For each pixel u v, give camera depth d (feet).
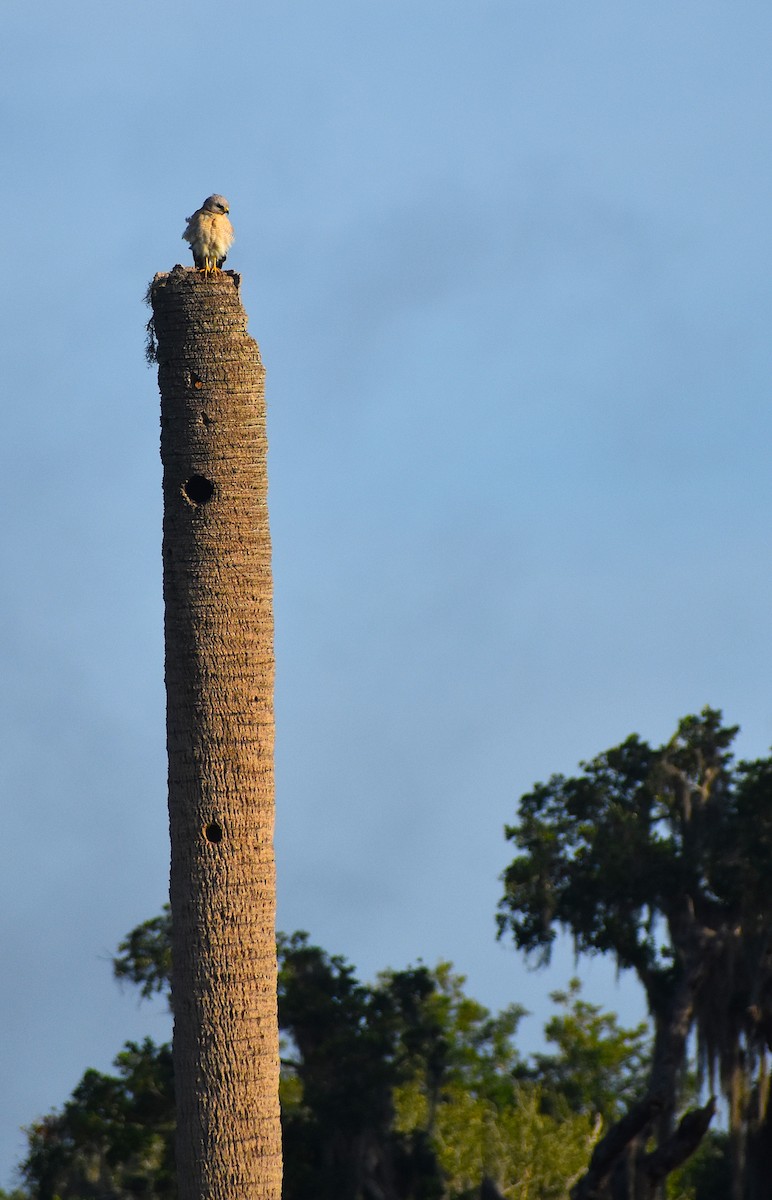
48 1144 472.85
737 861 448.65
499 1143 545.03
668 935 455.63
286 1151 455.63
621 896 450.71
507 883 465.06
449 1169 522.06
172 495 200.34
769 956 445.78
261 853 197.57
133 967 460.55
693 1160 542.16
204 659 197.77
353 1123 456.86
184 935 195.83
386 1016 483.10
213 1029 193.98
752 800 450.30
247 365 201.67
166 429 201.26
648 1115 410.11
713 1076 445.37
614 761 469.16
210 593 198.49
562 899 458.50
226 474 199.72
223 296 201.16
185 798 196.85
